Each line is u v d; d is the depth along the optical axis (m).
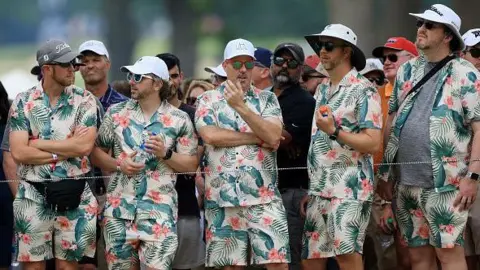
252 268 23.84
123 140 21.42
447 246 21.16
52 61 20.97
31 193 21.03
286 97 23.12
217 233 21.48
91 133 21.14
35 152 20.91
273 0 106.12
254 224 21.30
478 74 21.17
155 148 20.98
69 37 120.81
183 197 22.83
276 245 21.23
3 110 23.19
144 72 21.27
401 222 21.92
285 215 21.52
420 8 61.09
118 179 21.41
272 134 21.20
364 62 21.53
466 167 21.17
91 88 24.06
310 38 21.95
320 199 21.56
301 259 22.42
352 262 21.31
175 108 21.69
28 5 131.38
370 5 59.06
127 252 21.33
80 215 21.20
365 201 21.31
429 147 21.22
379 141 21.23
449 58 21.33
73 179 21.08
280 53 23.08
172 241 21.23
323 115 20.84
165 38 115.25
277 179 22.05
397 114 21.75
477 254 23.06
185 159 21.44
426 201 21.31
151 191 21.27
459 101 21.11
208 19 100.94
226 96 21.03
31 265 21.17
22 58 119.75
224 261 21.50
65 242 21.16
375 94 21.41
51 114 21.16
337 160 21.33
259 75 24.25
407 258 23.25
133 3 105.75
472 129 21.17
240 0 106.19
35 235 21.05
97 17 126.94
